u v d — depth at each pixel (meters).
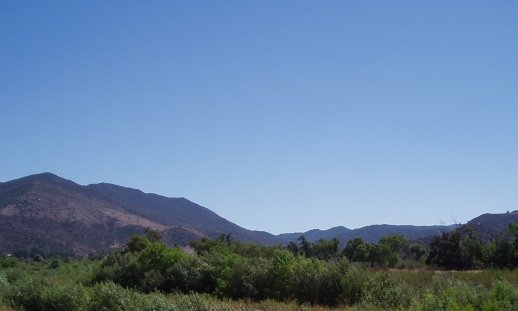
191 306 20.94
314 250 62.75
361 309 19.77
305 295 25.53
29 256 122.62
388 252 57.25
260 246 51.38
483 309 14.95
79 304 23.06
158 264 36.38
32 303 25.64
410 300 20.02
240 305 22.53
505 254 42.88
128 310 20.78
